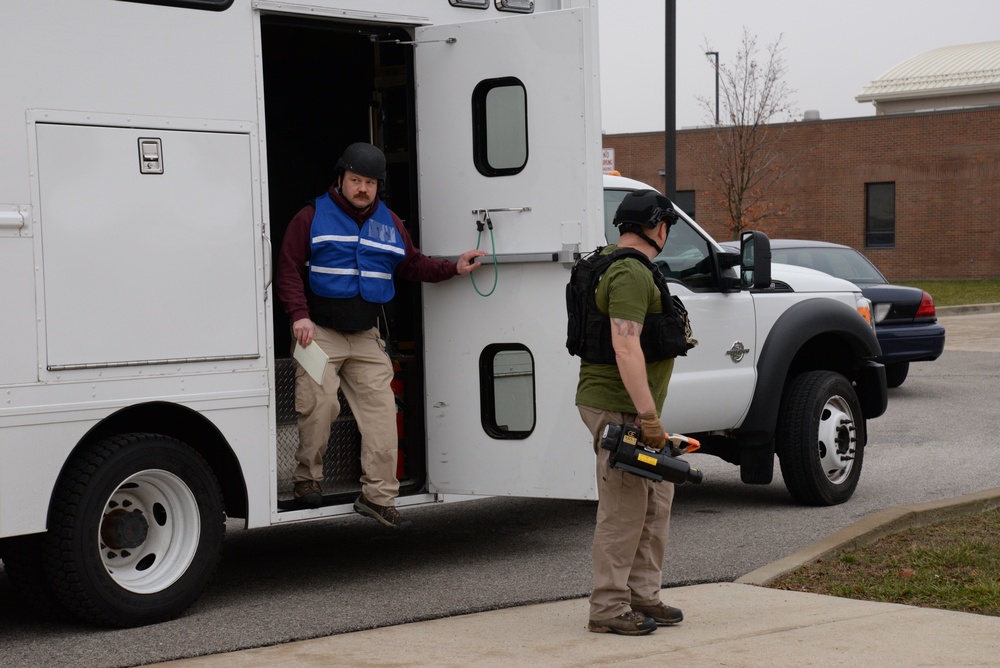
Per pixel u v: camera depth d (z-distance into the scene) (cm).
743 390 768
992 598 539
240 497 576
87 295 518
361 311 596
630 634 493
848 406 808
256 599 580
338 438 649
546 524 767
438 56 634
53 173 511
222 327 556
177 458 541
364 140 739
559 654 469
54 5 512
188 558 545
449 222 638
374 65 689
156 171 538
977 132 3466
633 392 470
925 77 4378
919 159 3534
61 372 511
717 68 3331
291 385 640
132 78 532
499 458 629
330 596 582
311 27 602
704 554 660
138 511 540
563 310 606
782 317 791
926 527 688
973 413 1176
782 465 791
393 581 612
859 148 3591
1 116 499
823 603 546
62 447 511
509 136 620
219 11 558
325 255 591
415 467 660
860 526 667
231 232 559
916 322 1302
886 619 511
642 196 488
